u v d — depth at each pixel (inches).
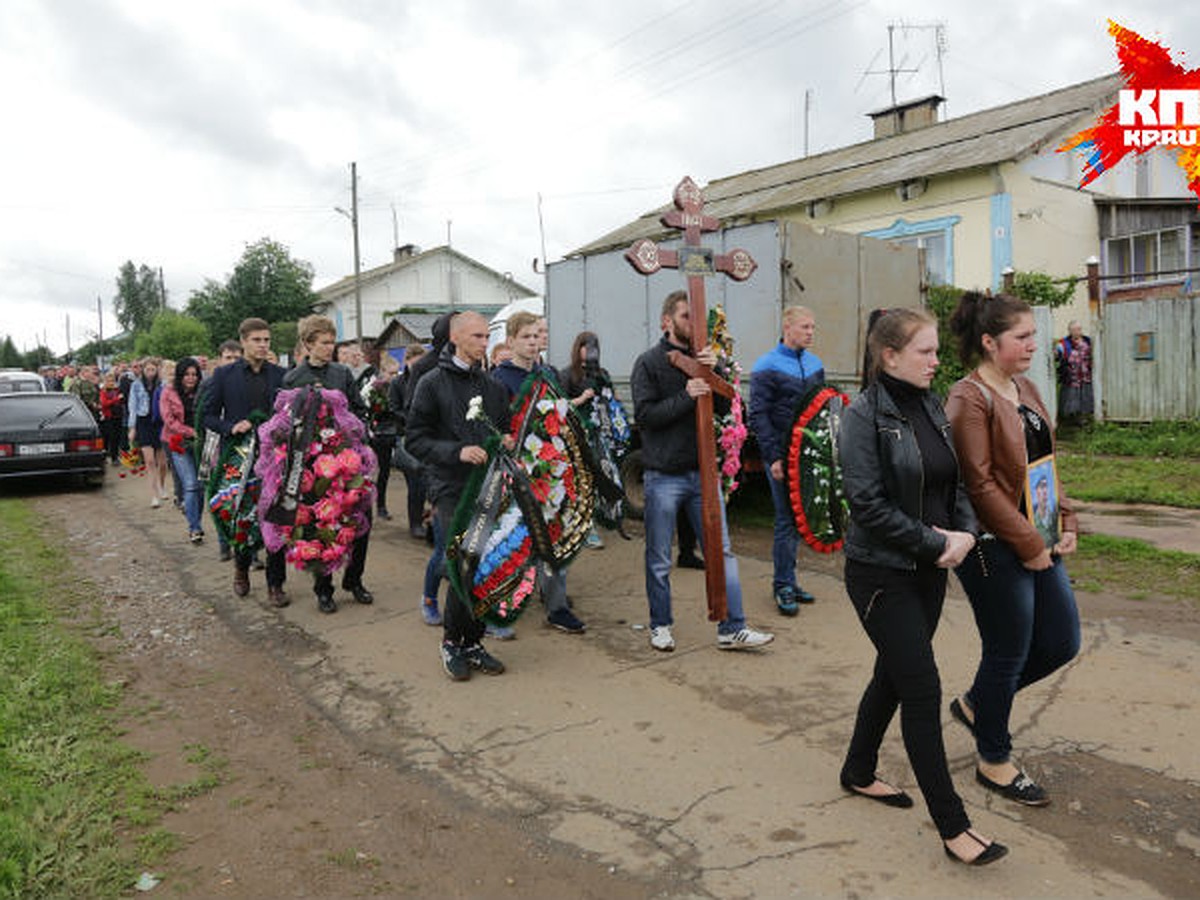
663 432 185.5
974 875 108.2
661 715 157.9
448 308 1726.1
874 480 109.6
